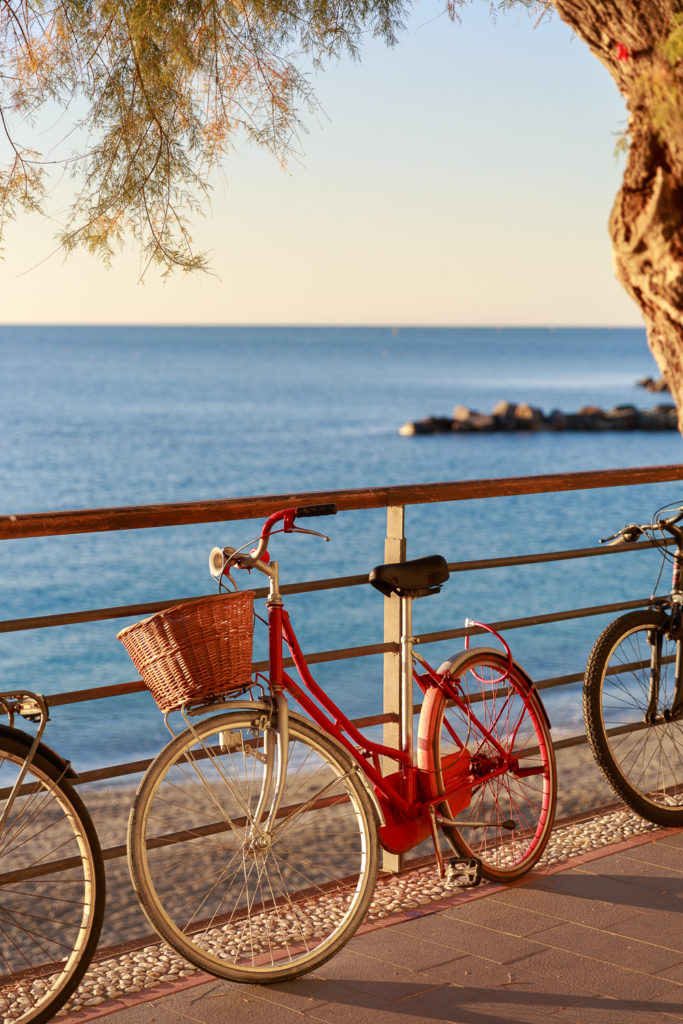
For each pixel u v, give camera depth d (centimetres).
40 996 260
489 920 305
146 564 2186
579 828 381
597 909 311
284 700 277
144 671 255
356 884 303
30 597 1956
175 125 361
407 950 288
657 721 388
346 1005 260
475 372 11406
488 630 343
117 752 917
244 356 14138
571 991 264
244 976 269
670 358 206
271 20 355
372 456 4238
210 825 284
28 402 6200
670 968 275
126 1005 262
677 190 198
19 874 259
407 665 317
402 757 310
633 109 205
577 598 1773
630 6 196
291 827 309
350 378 9575
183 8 344
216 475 3631
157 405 6166
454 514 2570
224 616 251
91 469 3684
